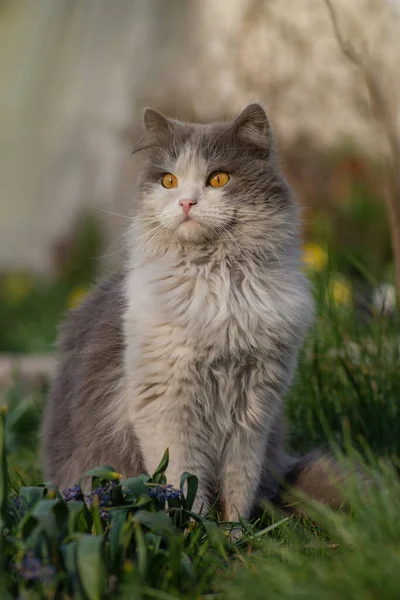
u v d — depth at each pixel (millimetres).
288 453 5715
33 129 18094
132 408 4723
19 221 18469
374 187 9727
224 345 4613
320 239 7809
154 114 5199
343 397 5840
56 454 5379
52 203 17469
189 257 4777
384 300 6145
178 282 4723
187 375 4605
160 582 3488
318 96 8703
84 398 5125
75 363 5371
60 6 15711
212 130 5070
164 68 10242
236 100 7938
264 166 4910
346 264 8070
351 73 8281
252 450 4898
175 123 5219
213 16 8766
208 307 4637
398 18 8008
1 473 3459
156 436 4680
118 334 4984
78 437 5152
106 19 13125
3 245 18375
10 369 7941
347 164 9984
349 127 9312
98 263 13336
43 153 17891
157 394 4645
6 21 17953
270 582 3301
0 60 18078
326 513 3779
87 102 14320
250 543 4090
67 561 3299
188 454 4730
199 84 8617
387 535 3400
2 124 18359
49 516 3393
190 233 4707
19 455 6699
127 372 4742
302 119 9055
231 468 4922
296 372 5559
